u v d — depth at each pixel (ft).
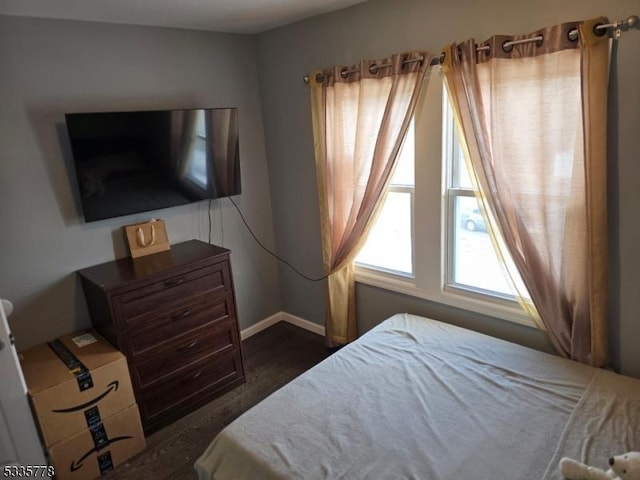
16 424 6.04
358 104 8.17
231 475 5.12
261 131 10.75
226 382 9.01
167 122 8.28
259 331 11.59
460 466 4.75
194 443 7.63
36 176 7.41
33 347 7.61
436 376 6.37
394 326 8.08
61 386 6.40
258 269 11.32
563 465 4.41
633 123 5.65
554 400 5.68
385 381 6.35
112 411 7.02
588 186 5.90
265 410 5.84
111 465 7.10
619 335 6.40
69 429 6.56
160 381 7.89
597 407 5.47
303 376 6.61
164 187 8.59
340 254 9.30
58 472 6.53
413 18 7.34
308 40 9.05
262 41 10.03
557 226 6.38
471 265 8.10
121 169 7.90
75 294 8.09
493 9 6.43
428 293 8.59
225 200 10.25
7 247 7.24
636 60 5.44
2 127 6.98
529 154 6.41
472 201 7.74
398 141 7.80
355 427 5.44
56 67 7.44
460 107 6.86
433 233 8.14
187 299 8.11
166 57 8.80
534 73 6.12
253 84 10.39
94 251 8.24
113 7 7.00
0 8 6.55
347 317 9.96
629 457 4.16
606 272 6.14
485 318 7.92
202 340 8.46
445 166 7.73
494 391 5.96
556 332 6.78
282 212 11.09
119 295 7.14
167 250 8.93
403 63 7.46
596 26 5.47
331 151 8.92
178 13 7.72
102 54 7.94
